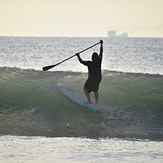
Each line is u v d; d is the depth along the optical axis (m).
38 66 131.38
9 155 27.08
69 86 48.72
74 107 44.28
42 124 40.94
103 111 42.75
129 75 54.66
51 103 45.00
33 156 26.80
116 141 33.81
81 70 112.56
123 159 26.03
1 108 45.00
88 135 36.66
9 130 38.50
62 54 189.62
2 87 49.12
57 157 26.48
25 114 43.53
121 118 41.81
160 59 162.38
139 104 44.12
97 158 26.23
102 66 135.88
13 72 56.31
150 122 40.94
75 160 25.64
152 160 25.78
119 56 181.38
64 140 34.00
